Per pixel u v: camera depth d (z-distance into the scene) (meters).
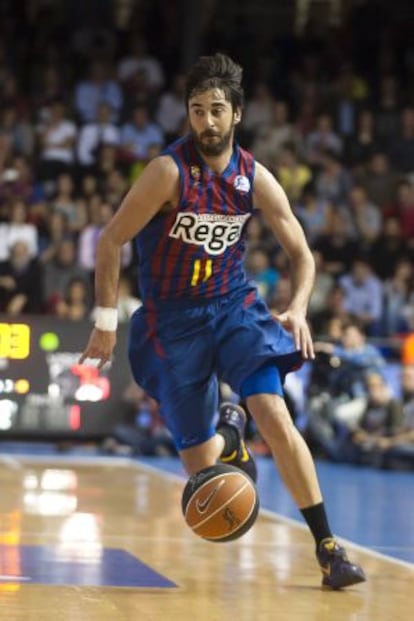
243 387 6.99
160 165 6.76
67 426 15.95
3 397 15.77
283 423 6.90
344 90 25.33
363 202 21.95
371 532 9.68
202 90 6.70
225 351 6.99
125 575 7.13
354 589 6.94
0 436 15.79
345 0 28.66
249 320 7.01
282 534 9.20
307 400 16.89
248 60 26.00
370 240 21.25
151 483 12.91
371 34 27.00
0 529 8.92
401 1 28.25
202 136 6.71
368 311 19.92
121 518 9.91
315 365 16.61
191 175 6.76
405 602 6.57
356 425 16.44
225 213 6.87
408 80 26.64
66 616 5.86
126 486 12.55
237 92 6.76
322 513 6.96
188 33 25.27
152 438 16.47
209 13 27.56
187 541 8.68
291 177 22.28
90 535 8.80
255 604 6.39
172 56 25.64
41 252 20.16
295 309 6.98
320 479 14.31
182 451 7.24
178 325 7.03
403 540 9.25
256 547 8.51
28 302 18.19
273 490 12.60
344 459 16.45
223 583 7.01
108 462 15.36
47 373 15.86
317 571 7.55
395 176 22.75
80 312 17.12
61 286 18.44
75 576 7.01
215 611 6.15
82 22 27.22
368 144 23.84
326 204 21.67
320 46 26.81
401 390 17.11
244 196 6.89
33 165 21.95
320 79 25.88
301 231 7.12
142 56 24.84
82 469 14.35
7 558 7.55
